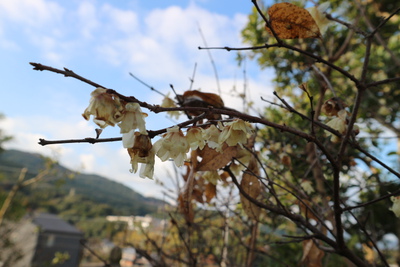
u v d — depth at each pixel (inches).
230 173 13.3
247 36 33.0
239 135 9.1
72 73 7.1
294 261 27.4
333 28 27.7
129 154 8.3
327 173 21.5
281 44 9.8
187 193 14.0
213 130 9.6
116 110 7.2
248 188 13.9
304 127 24.8
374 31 10.6
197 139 8.6
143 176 8.1
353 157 20.8
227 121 9.4
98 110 7.0
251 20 32.6
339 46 31.4
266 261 28.6
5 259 80.7
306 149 22.9
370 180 21.5
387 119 29.5
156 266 21.5
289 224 30.2
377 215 33.1
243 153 14.0
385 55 33.1
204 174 14.0
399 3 32.1
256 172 14.0
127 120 7.3
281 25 10.3
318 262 16.4
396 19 33.0
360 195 27.5
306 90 9.4
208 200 14.7
